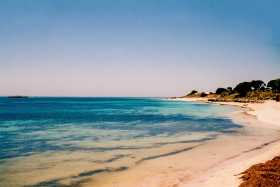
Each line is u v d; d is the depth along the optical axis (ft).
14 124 126.00
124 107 329.72
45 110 253.44
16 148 65.05
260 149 61.31
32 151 61.57
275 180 33.47
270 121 133.90
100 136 84.69
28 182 39.70
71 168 46.98
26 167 47.78
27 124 125.70
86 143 71.72
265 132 93.71
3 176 42.39
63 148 64.69
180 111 238.27
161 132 93.97
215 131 96.63
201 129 102.68
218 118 156.25
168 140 75.92
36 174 43.55
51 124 125.18
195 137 81.61
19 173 44.14
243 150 60.64
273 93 462.19
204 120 143.54
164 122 133.18
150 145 68.23
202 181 37.68
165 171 44.32
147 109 279.08
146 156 55.67
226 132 93.66
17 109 270.46
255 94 501.15
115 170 45.44
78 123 129.49
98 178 41.24
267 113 179.11
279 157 45.80
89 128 107.76
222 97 598.75
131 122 134.00
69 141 75.00
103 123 129.08
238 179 36.52
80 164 49.67
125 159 53.11
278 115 162.50
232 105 368.48
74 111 238.48
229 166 45.29
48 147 66.13
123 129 103.40
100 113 209.46
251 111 216.33
